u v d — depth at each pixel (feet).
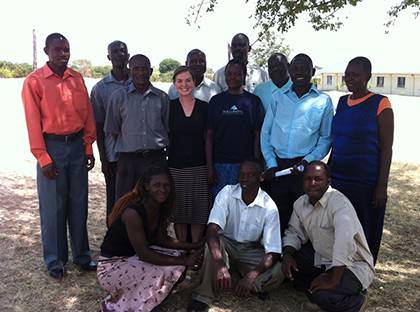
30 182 24.25
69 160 13.05
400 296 12.78
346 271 11.10
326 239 11.67
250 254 12.63
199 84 15.76
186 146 14.03
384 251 16.02
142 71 13.04
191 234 14.67
